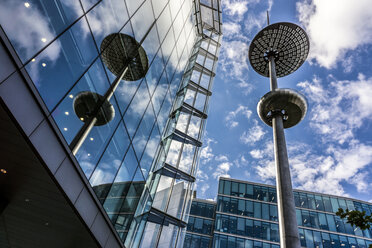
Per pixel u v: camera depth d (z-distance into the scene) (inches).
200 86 1058.7
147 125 601.0
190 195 737.6
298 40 978.1
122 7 456.8
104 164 403.9
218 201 1679.4
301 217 1631.4
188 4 998.4
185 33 957.8
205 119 965.8
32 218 362.9
